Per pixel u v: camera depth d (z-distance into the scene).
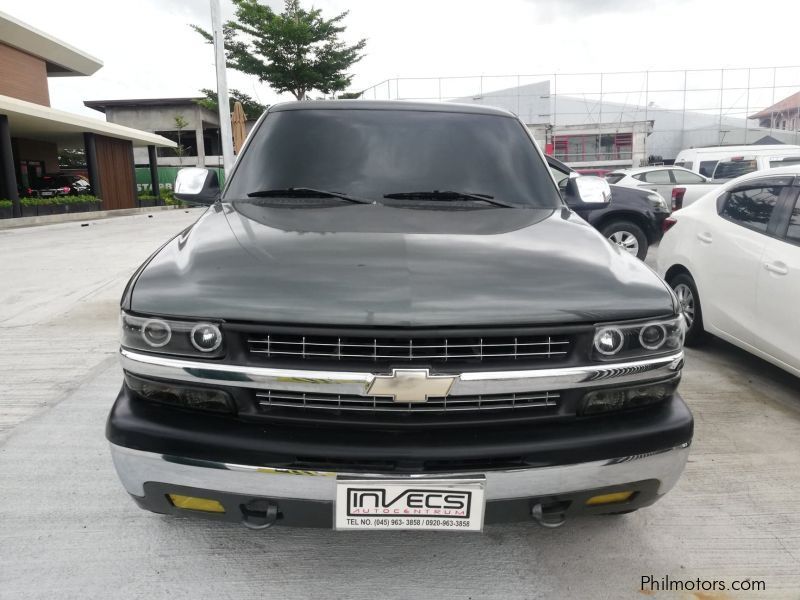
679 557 2.35
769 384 4.16
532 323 1.80
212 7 12.62
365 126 3.05
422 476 1.76
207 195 3.10
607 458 1.86
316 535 2.46
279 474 1.77
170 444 1.81
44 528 2.49
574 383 1.83
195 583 2.18
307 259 2.00
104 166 24.30
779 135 38.16
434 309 1.78
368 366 1.76
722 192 4.59
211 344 1.80
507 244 2.22
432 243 2.17
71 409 3.64
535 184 2.95
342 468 1.77
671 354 1.95
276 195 2.73
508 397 1.84
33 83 25.91
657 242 7.99
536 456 1.82
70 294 6.73
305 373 1.75
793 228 3.76
